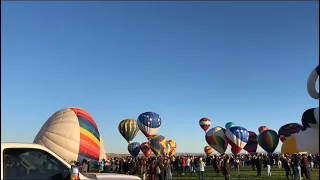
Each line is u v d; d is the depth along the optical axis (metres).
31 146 4.08
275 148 42.53
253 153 49.97
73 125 29.66
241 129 41.12
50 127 29.36
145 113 42.09
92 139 30.03
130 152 50.84
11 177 3.82
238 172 31.00
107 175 4.61
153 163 22.41
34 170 3.99
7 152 3.89
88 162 25.22
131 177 4.73
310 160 20.39
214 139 46.69
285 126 38.50
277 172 30.64
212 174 29.50
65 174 4.12
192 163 32.28
